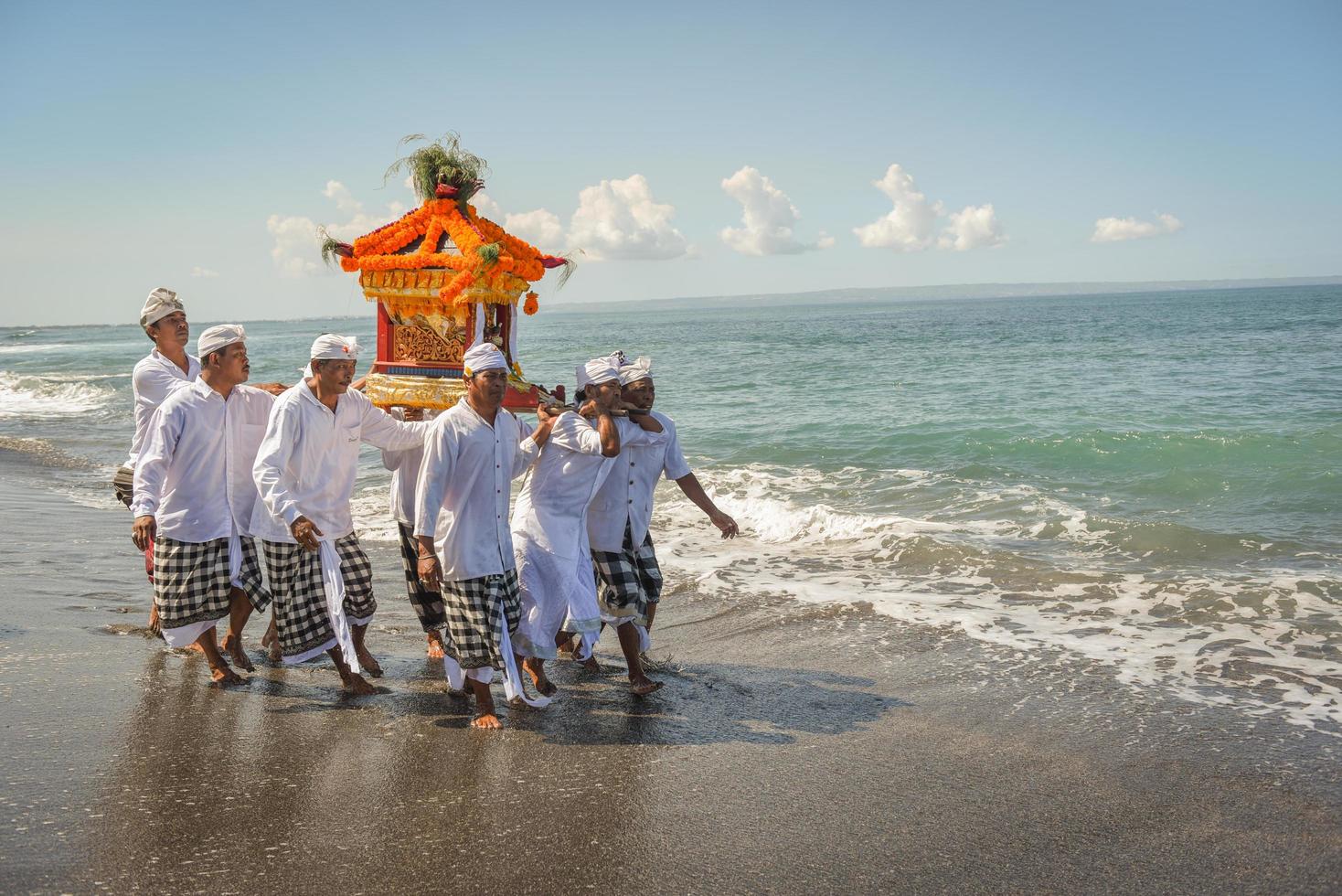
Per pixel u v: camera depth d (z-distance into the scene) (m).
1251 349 34.66
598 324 162.12
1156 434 13.92
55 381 28.72
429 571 4.63
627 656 5.28
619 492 5.25
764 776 4.18
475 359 4.67
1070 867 3.45
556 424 5.02
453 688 5.04
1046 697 5.18
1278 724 4.75
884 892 3.27
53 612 6.42
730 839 3.61
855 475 12.35
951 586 7.45
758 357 40.34
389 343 5.90
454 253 5.40
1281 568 7.64
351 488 5.17
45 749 4.27
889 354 39.66
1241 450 12.84
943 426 16.41
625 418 5.22
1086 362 31.14
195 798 3.84
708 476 12.48
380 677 5.46
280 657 5.68
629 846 3.55
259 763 4.21
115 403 23.88
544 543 5.05
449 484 4.72
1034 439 14.33
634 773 4.21
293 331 114.75
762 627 6.53
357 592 5.26
